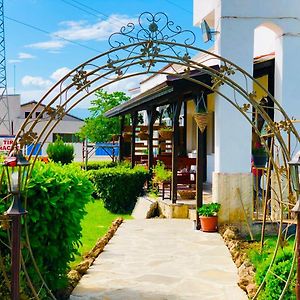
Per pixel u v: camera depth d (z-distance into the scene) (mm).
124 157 23047
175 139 13812
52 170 6648
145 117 28156
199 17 15047
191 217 13477
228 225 11648
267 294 5746
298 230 4969
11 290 4875
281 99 11898
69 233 6613
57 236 6516
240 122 11766
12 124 43250
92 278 7879
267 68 12836
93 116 33219
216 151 11922
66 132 43625
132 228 12336
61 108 5832
